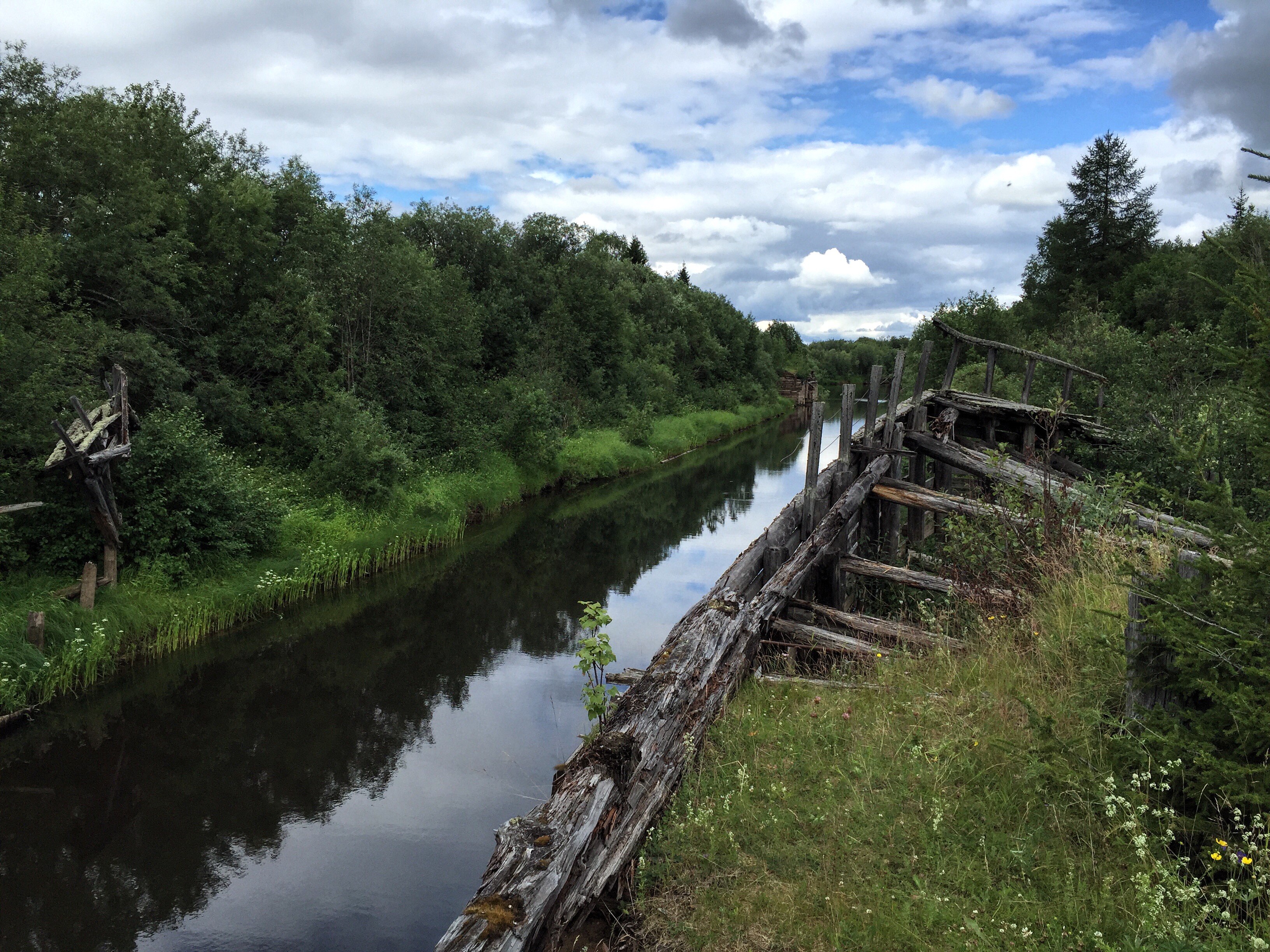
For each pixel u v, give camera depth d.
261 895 5.50
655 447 31.03
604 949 3.27
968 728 4.39
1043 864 3.22
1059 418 11.82
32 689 8.53
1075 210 37.88
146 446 10.98
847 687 5.46
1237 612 3.15
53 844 6.12
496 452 21.42
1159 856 3.13
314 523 13.69
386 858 5.93
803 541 7.91
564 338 31.56
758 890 3.42
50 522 10.05
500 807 6.61
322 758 7.46
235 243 16.56
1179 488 7.85
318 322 17.41
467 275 30.02
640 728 4.12
